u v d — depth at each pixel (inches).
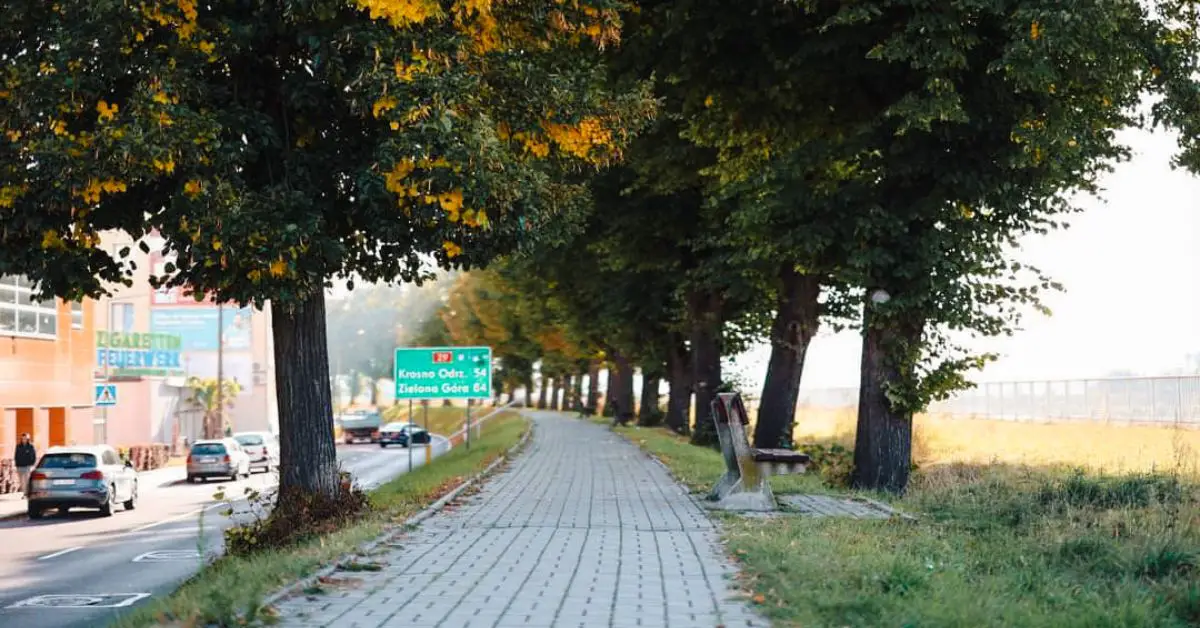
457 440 2709.2
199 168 572.1
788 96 912.3
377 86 565.9
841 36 834.8
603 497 849.5
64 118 572.7
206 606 352.8
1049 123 808.3
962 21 779.4
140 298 3656.5
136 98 554.3
